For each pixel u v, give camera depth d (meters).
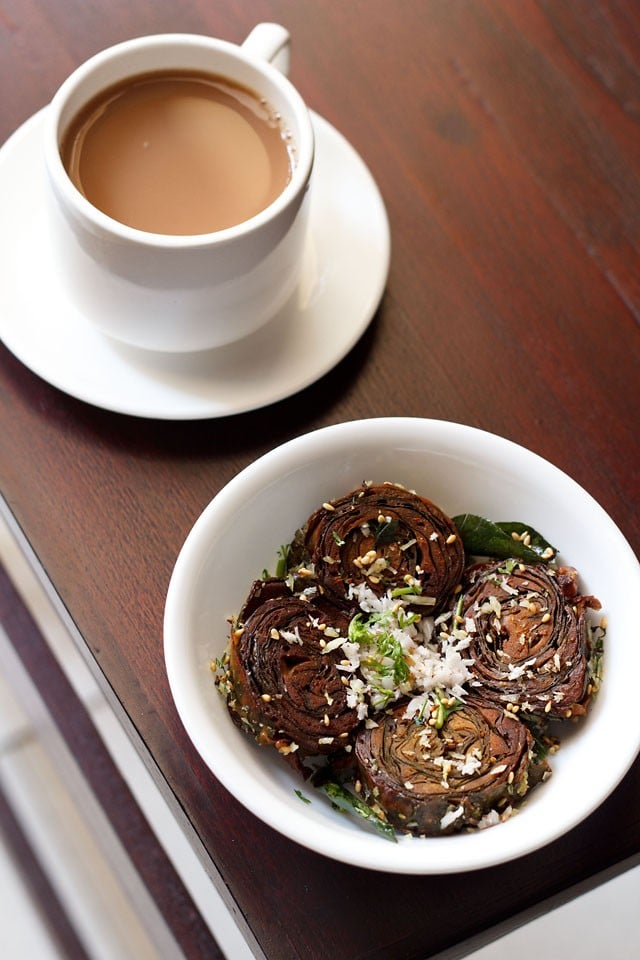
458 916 0.52
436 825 0.48
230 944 0.55
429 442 0.52
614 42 0.63
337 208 0.58
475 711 0.50
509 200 0.60
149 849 0.72
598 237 0.60
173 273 0.51
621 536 0.51
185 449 0.56
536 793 0.50
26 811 0.73
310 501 0.53
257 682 0.49
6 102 0.59
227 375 0.55
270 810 0.47
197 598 0.50
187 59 0.54
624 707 0.49
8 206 0.56
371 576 0.52
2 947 0.72
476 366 0.58
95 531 0.55
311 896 0.52
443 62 0.62
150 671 0.54
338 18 0.62
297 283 0.56
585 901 0.52
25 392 0.56
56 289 0.56
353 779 0.51
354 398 0.57
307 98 0.61
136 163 0.54
